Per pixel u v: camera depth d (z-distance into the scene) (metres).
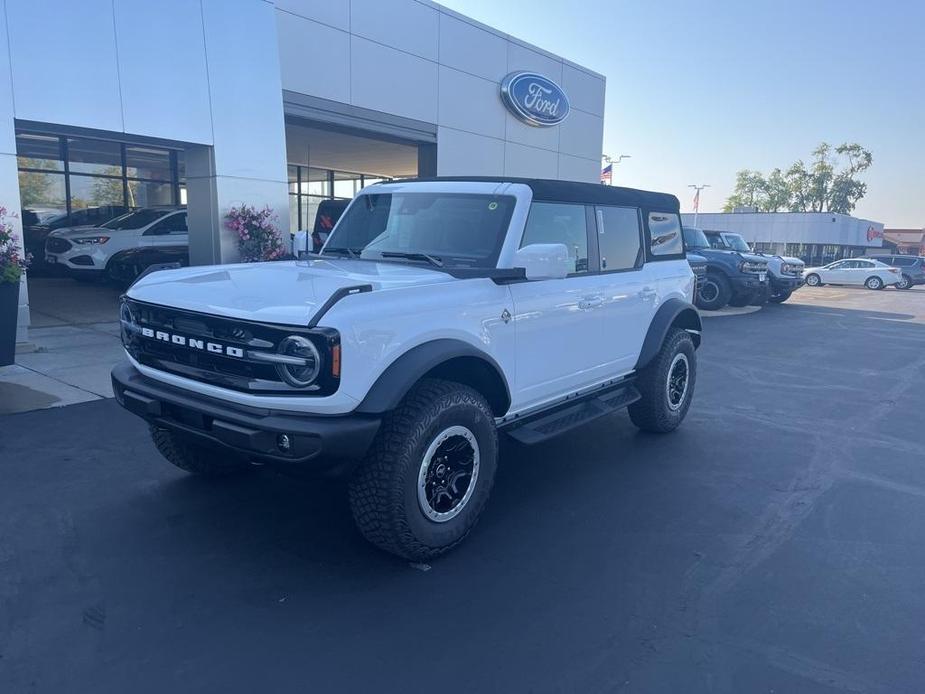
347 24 15.27
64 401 6.97
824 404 8.13
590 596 3.74
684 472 5.68
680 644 3.32
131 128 10.52
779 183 99.19
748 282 18.30
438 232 4.86
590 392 5.55
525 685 3.00
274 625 3.39
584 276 5.28
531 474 5.56
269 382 3.57
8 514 4.49
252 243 12.11
